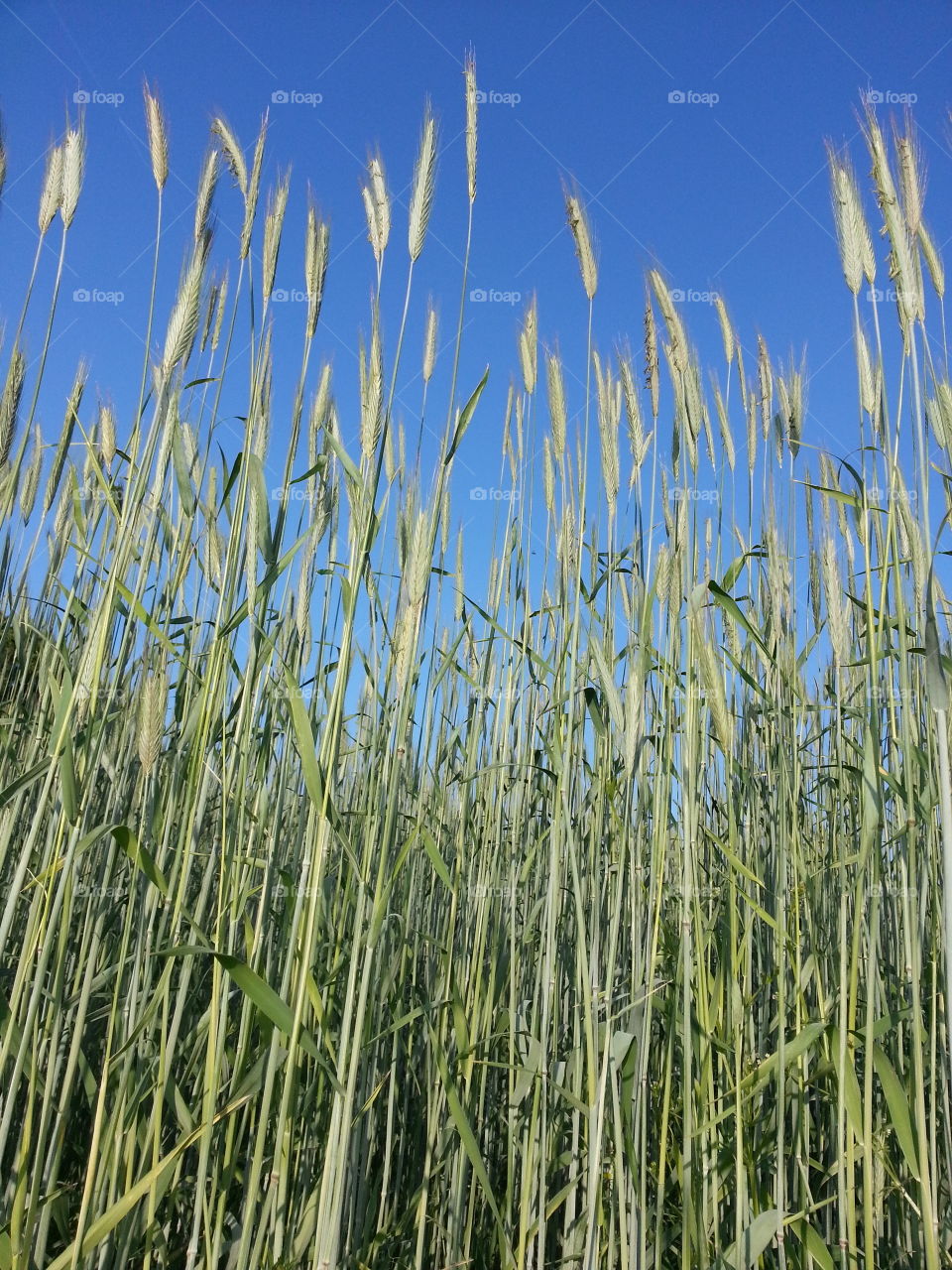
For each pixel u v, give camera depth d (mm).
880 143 672
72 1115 767
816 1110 902
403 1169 878
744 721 955
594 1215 624
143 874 718
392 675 757
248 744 691
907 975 775
